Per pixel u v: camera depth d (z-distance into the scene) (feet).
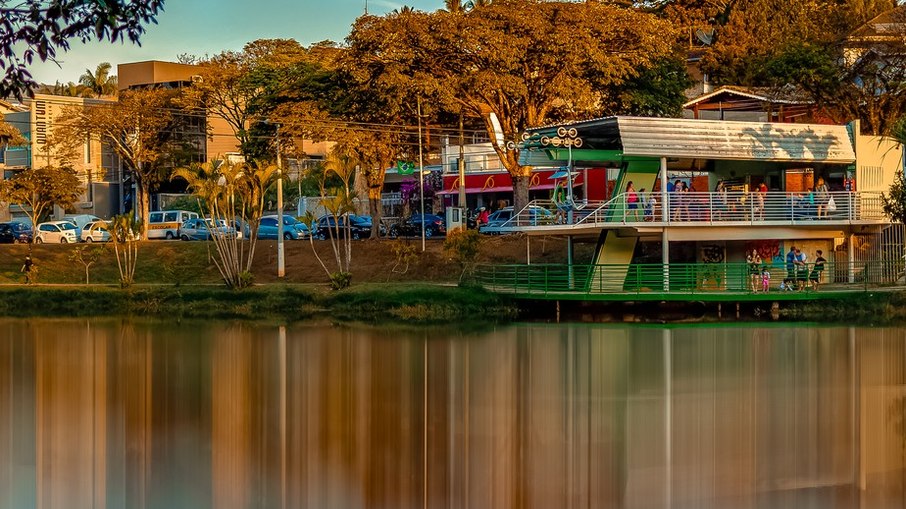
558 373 134.00
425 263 224.33
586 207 194.49
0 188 284.41
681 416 109.60
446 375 134.31
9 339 172.55
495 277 202.18
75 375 138.92
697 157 183.73
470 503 82.58
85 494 86.07
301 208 302.86
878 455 94.63
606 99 238.07
